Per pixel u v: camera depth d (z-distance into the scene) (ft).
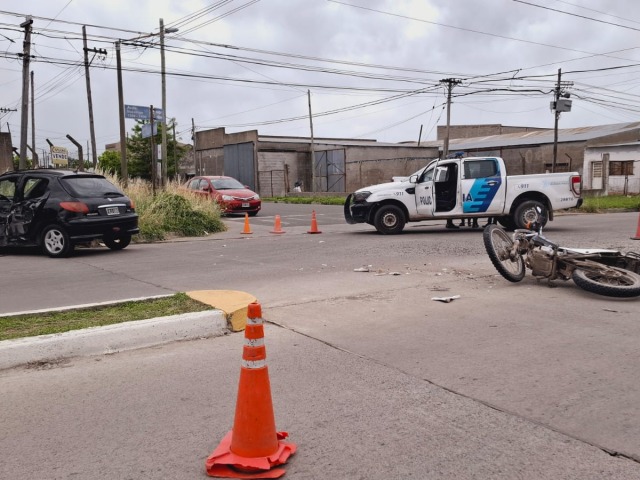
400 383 14.02
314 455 10.55
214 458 10.01
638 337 17.35
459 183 46.91
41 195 37.55
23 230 37.73
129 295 24.45
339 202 102.99
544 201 47.24
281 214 78.79
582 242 39.42
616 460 10.23
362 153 149.38
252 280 27.91
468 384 13.85
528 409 12.38
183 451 10.78
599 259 24.50
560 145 130.82
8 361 15.57
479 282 26.40
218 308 19.70
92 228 37.22
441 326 19.04
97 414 12.50
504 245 26.55
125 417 12.32
